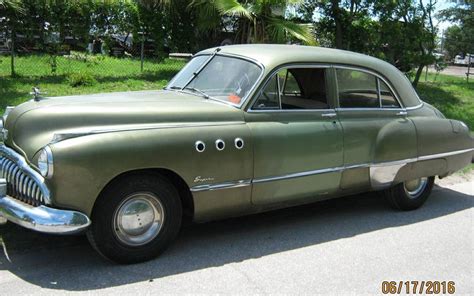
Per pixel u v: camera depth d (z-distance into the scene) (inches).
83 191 150.9
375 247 195.5
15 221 155.5
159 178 166.6
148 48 685.9
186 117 173.9
